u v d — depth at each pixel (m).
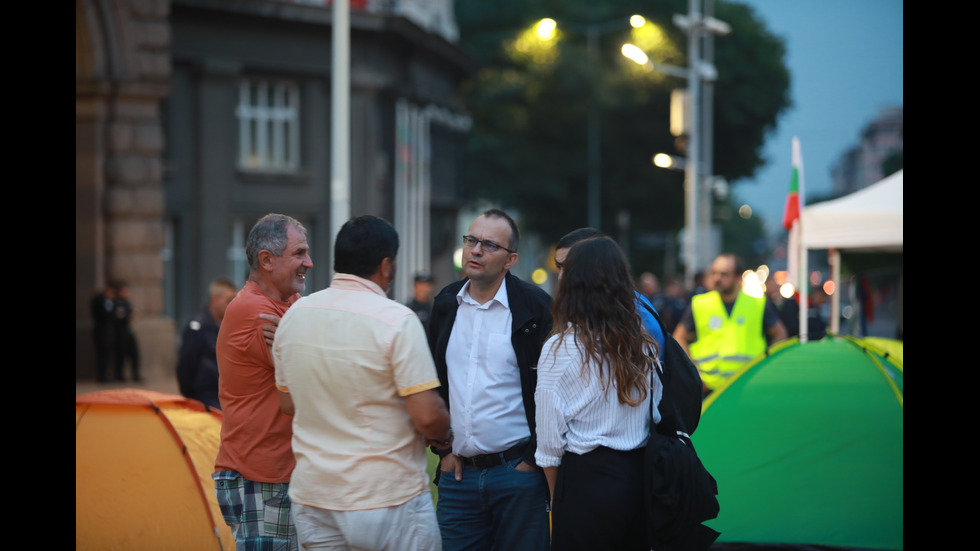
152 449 12.59
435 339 10.97
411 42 63.09
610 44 114.00
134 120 43.03
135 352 41.41
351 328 8.80
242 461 9.90
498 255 10.47
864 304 29.02
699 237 75.44
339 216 25.92
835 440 14.48
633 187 108.00
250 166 56.16
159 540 12.14
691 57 62.47
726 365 19.12
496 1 116.31
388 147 62.59
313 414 8.88
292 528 9.94
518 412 10.51
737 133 111.81
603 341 9.16
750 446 14.74
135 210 43.03
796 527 13.98
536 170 106.62
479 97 105.44
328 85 58.69
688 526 9.06
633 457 9.26
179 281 53.06
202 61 53.31
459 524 10.65
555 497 9.34
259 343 9.74
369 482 8.70
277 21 55.91
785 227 22.97
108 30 41.81
